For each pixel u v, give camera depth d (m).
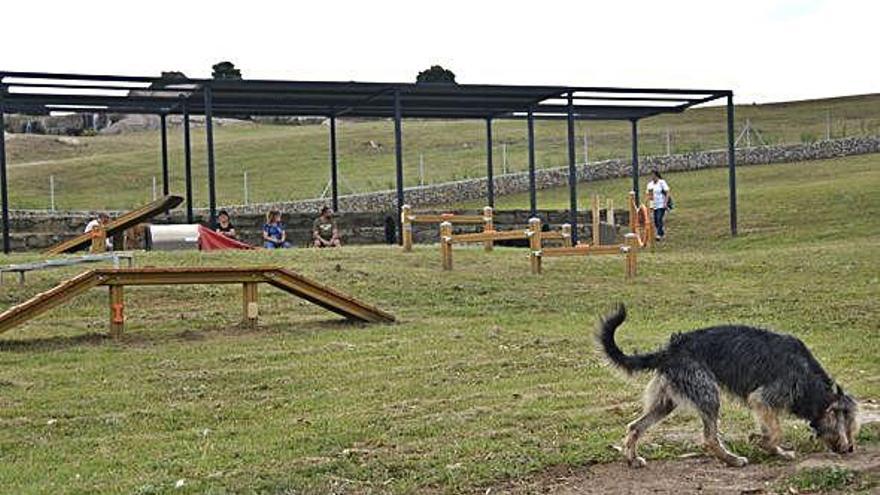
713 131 72.81
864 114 81.12
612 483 8.35
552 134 71.81
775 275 21.12
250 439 9.88
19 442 9.98
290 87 27.61
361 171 58.19
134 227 25.66
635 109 34.47
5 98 28.05
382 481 8.45
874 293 18.44
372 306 17.41
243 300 16.66
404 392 11.82
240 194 51.72
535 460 8.91
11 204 46.50
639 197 43.47
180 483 8.37
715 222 34.22
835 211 33.69
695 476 8.48
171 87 27.48
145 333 15.61
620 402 11.21
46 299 14.70
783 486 8.15
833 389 8.91
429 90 28.44
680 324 16.42
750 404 8.80
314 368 13.19
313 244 28.47
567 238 24.67
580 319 17.00
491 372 12.94
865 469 8.53
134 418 10.86
